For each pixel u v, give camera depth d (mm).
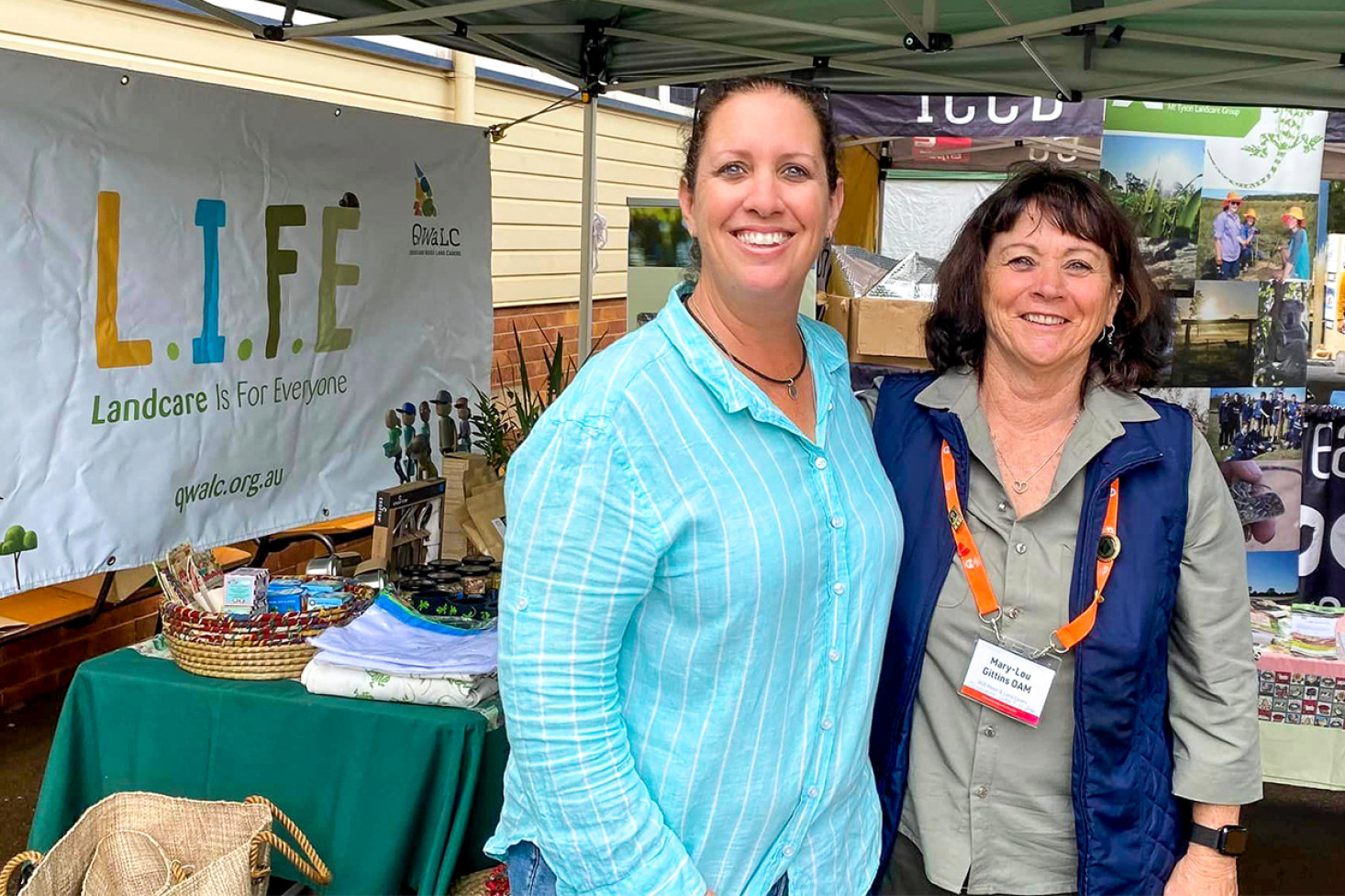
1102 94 3566
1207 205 4586
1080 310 1646
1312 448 4648
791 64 3666
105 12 3951
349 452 3850
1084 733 1642
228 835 2188
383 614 2516
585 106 4297
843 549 1433
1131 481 1672
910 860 1763
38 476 2699
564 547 1285
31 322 2668
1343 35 2838
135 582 3850
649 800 1344
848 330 3703
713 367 1353
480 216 4531
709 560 1309
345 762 2246
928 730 1744
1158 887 1688
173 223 3041
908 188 6141
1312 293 4668
